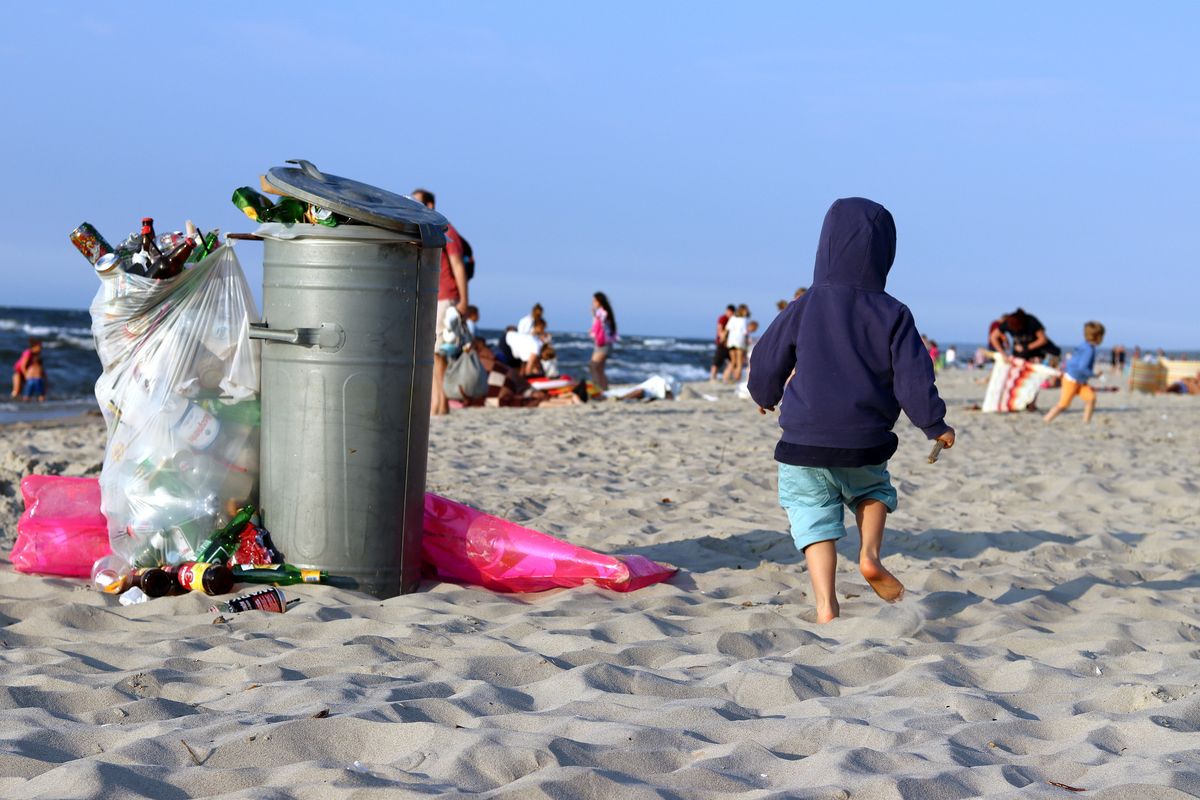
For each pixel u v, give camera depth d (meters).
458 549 4.87
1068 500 7.96
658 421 13.61
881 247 4.18
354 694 3.21
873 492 4.26
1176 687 3.43
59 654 3.65
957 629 4.31
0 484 7.30
